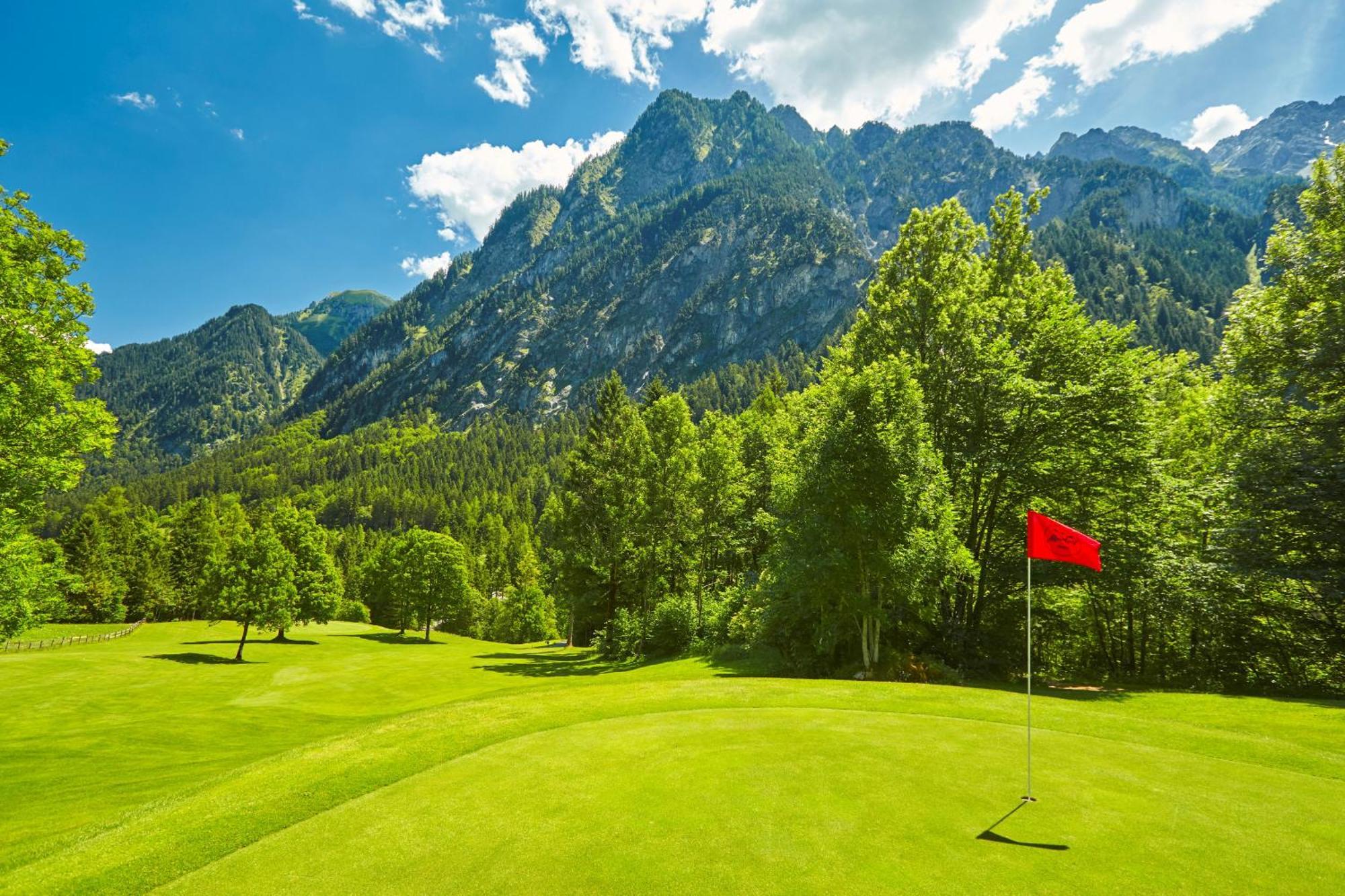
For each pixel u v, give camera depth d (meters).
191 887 8.29
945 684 23.83
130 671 41.81
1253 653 25.11
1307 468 22.95
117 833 10.62
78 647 56.59
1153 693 22.47
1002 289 31.27
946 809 9.16
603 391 54.94
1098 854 7.66
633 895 6.95
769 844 8.06
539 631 93.25
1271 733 15.32
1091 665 33.16
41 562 20.19
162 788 16.33
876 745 12.59
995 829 8.44
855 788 10.05
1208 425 29.70
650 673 32.19
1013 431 28.33
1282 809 9.18
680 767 11.40
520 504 186.38
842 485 25.25
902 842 8.05
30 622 20.00
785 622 30.77
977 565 26.83
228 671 43.12
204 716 27.95
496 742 14.81
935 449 28.38
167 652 52.81
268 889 7.97
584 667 41.59
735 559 50.81
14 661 43.44
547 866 7.82
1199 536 29.16
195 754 21.61
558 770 11.69
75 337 19.27
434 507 183.75
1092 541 11.31
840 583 25.64
